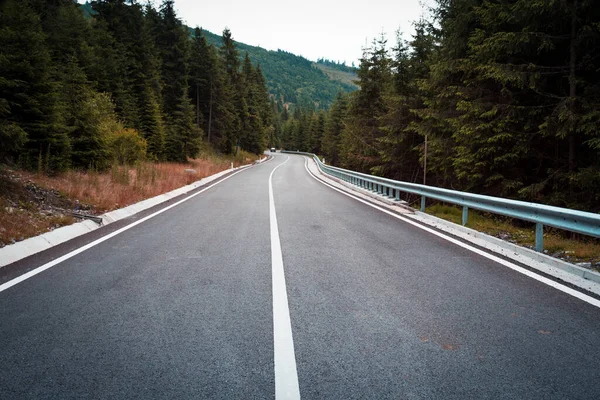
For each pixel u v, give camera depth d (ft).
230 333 10.77
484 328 11.22
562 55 37.22
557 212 18.02
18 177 34.01
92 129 52.75
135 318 11.76
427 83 57.67
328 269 17.17
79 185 38.32
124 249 20.84
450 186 65.36
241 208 37.78
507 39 35.42
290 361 9.28
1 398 7.72
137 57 112.57
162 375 8.64
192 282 15.25
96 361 9.23
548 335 10.79
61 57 83.30
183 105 113.91
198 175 79.46
